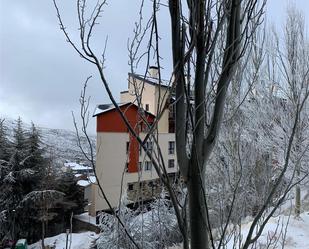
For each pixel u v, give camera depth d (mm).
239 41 1304
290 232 8156
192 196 1254
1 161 16469
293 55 7887
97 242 7461
